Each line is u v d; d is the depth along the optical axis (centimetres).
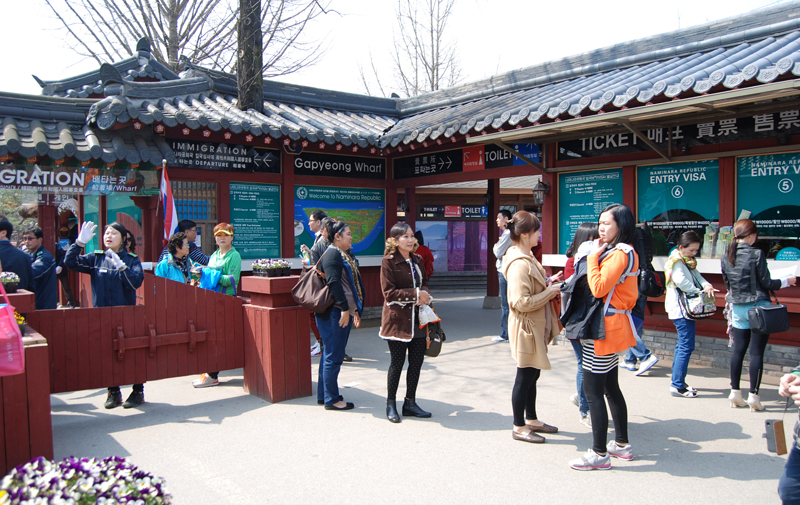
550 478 368
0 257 553
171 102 847
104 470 237
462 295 1488
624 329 373
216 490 354
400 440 436
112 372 496
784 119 595
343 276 518
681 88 528
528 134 669
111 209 891
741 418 480
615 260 364
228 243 620
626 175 717
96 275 523
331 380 509
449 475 373
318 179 934
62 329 472
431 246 1603
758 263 487
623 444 394
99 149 691
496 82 998
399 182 999
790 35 644
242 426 470
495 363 689
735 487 353
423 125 912
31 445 353
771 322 461
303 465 391
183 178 803
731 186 634
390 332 475
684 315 529
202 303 543
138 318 507
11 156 671
